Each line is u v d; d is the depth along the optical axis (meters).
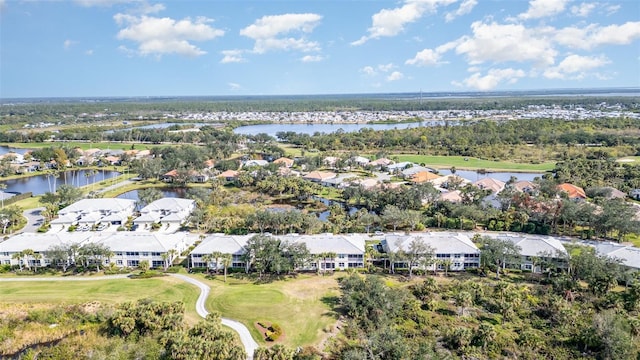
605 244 122.38
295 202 194.38
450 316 93.75
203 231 153.12
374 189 190.12
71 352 82.81
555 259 114.12
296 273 119.06
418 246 114.88
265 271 119.81
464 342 82.31
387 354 79.31
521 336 84.75
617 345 78.31
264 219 146.00
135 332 86.81
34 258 122.81
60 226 158.50
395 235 130.00
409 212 153.38
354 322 91.19
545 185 183.75
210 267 121.56
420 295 102.12
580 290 101.31
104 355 80.56
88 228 158.00
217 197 186.62
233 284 111.56
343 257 121.12
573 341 84.25
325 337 87.19
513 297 97.50
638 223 129.25
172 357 76.25
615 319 84.94
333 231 144.38
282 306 98.56
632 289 96.12
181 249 134.25
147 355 79.31
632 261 110.69
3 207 169.38
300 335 88.00
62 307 97.88
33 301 101.88
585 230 144.88
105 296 104.75
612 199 160.88
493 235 139.75
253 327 90.69
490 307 97.44
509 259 113.94
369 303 93.44
